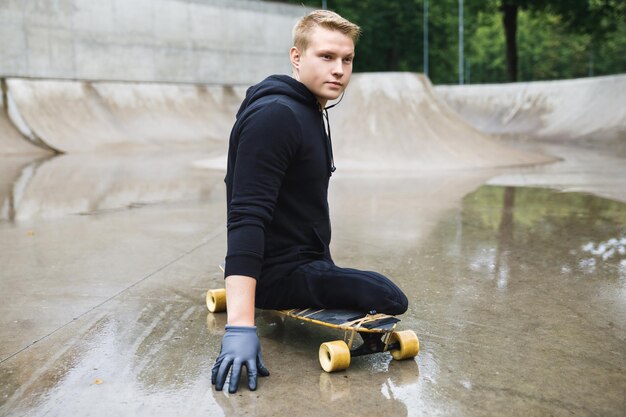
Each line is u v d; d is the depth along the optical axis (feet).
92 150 52.01
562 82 70.90
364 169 32.71
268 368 7.21
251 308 7.00
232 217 7.13
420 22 125.70
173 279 11.30
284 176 7.51
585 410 6.13
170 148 56.49
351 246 14.06
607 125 59.16
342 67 7.41
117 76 68.44
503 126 70.79
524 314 9.22
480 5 110.83
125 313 9.30
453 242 14.43
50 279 11.26
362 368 7.22
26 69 60.13
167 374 7.02
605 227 16.11
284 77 7.63
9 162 39.19
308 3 119.55
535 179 28.07
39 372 7.08
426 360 7.47
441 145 37.50
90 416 5.98
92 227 16.61
